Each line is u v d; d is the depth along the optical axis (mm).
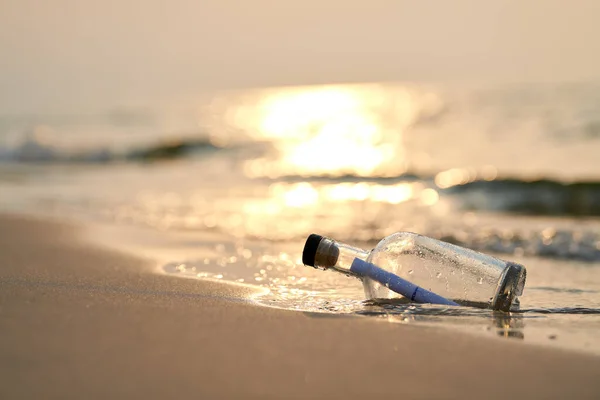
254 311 1686
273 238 2549
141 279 1921
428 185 4023
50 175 4777
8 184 4301
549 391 1430
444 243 1798
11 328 1553
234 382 1418
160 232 2621
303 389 1408
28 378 1411
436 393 1415
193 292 1822
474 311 1742
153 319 1615
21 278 1883
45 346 1495
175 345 1514
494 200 3494
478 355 1528
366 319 1675
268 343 1538
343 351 1521
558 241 2465
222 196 3783
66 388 1392
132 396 1379
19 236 2480
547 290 1955
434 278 1769
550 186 3562
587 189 3504
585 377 1466
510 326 1671
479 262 1778
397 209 3322
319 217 3053
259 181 4371
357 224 2842
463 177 4184
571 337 1620
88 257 2162
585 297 1892
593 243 2438
